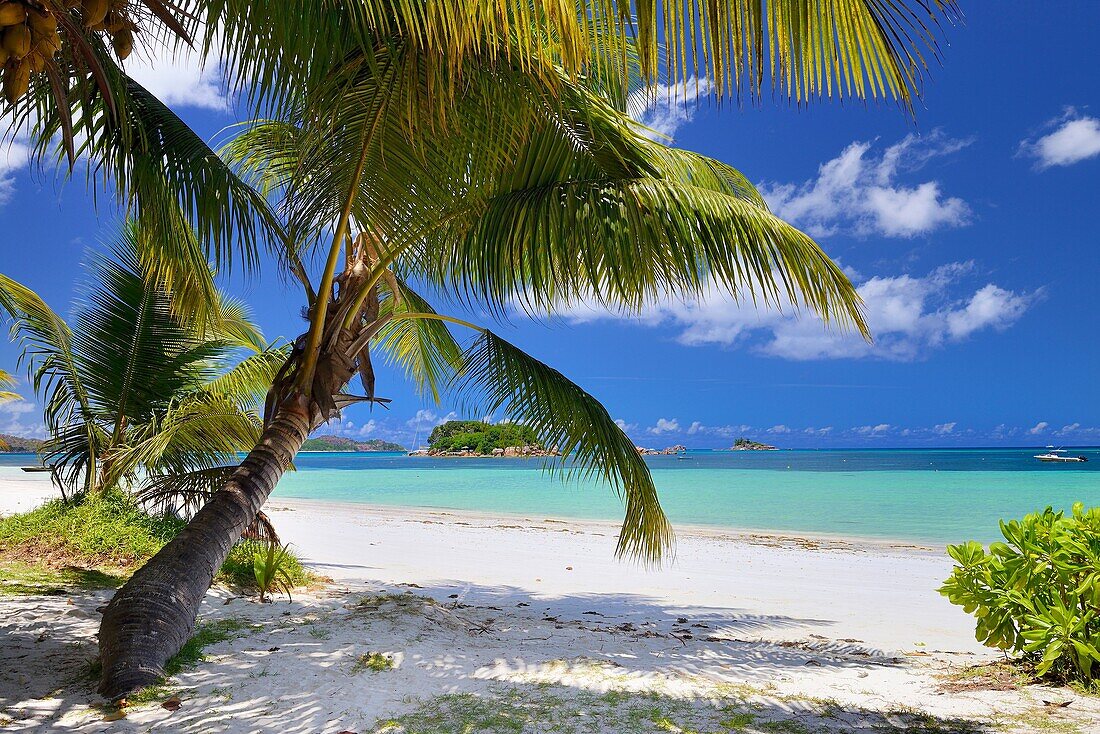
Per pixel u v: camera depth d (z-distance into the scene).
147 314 9.13
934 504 26.00
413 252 5.62
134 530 8.44
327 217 5.14
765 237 4.45
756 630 7.14
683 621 7.52
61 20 2.12
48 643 4.88
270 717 3.76
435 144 4.54
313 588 8.09
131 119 5.17
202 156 5.62
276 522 18.08
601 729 3.72
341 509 23.75
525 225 5.02
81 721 3.61
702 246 4.50
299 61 3.95
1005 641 5.00
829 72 1.60
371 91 4.57
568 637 6.29
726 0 1.51
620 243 4.59
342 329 5.59
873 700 4.26
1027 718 3.88
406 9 2.65
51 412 9.04
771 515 22.34
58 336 8.67
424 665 4.80
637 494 6.70
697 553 13.41
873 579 10.57
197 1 3.44
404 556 12.21
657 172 5.36
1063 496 29.19
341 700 4.05
